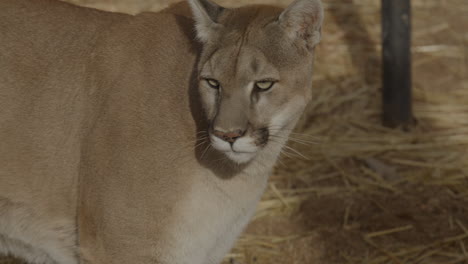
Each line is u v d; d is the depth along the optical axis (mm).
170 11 8281
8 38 7742
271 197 11867
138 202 7281
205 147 7238
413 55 16703
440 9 18766
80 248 7734
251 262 10531
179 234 7430
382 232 11047
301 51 7137
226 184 7422
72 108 7625
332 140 13406
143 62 7508
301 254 10656
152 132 7285
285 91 7035
